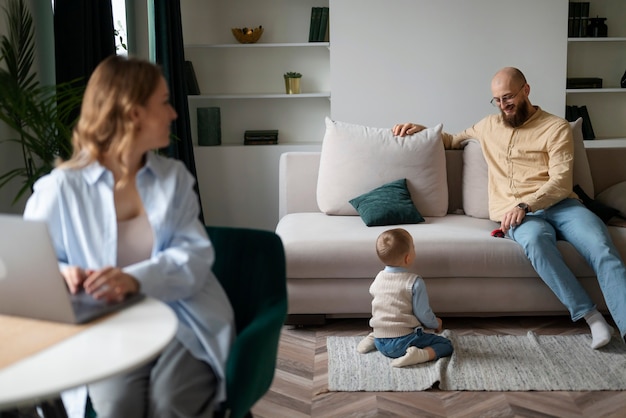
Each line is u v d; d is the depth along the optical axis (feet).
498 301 11.28
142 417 5.31
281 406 8.82
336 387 9.28
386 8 17.75
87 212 5.53
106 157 5.56
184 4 18.84
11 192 10.30
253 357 5.28
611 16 19.01
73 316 4.48
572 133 12.31
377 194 12.63
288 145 18.11
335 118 18.11
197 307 5.64
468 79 17.99
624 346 10.43
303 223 12.53
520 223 11.25
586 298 10.68
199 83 19.22
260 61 19.19
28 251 4.33
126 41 16.06
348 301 11.31
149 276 5.24
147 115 5.40
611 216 11.99
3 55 9.28
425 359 9.92
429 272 11.13
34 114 8.80
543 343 10.62
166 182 5.71
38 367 3.93
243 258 6.25
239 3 18.88
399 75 17.97
